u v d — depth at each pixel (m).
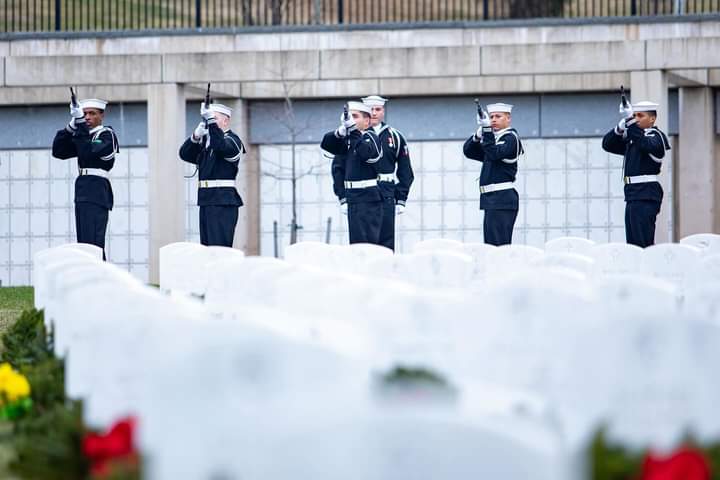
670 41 79.81
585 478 18.50
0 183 98.69
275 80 83.44
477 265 47.91
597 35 88.50
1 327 52.00
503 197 71.50
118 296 26.59
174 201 84.50
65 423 25.67
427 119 95.75
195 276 49.41
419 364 25.02
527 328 25.78
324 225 97.00
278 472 15.05
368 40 90.00
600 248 47.03
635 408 21.05
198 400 19.12
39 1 113.62
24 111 98.00
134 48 91.00
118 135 96.94
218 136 71.00
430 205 96.25
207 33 90.56
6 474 25.30
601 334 21.22
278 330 21.53
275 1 100.81
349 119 70.12
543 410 21.83
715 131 92.38
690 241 56.12
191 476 16.52
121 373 24.39
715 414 20.83
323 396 18.42
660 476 19.33
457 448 14.41
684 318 20.88
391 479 14.53
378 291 28.38
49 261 41.34
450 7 108.44
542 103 95.06
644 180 71.88
